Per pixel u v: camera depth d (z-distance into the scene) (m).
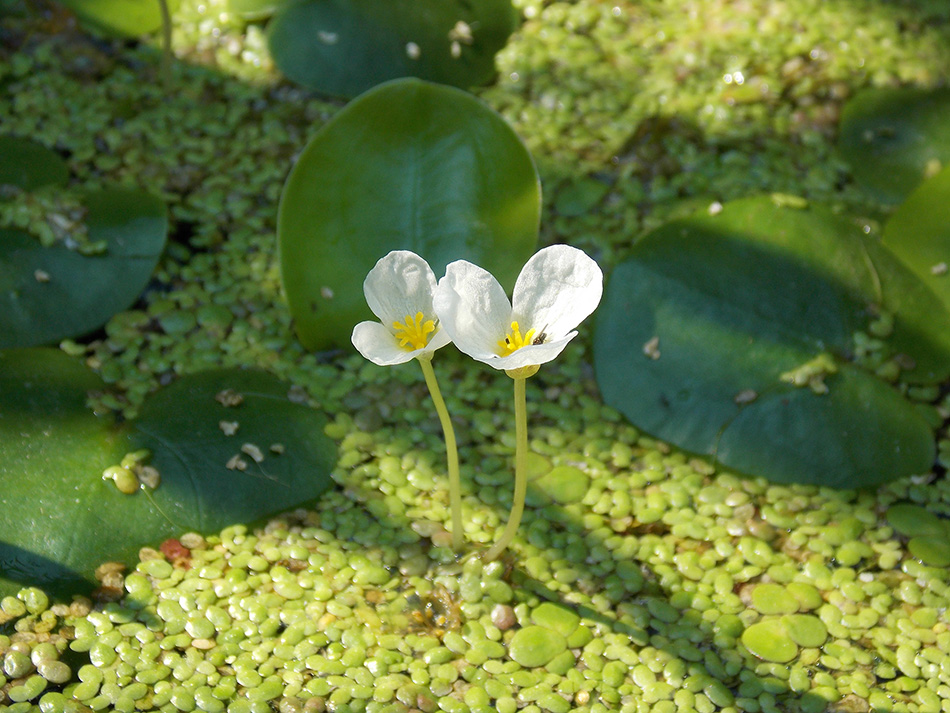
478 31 0.76
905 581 0.69
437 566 0.69
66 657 0.67
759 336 0.70
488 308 0.65
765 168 0.74
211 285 0.72
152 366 0.71
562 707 0.67
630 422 0.71
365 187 0.70
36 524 0.68
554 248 0.65
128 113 0.75
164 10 0.74
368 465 0.70
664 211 0.73
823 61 0.76
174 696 0.67
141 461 0.69
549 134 0.75
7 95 0.75
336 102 0.75
